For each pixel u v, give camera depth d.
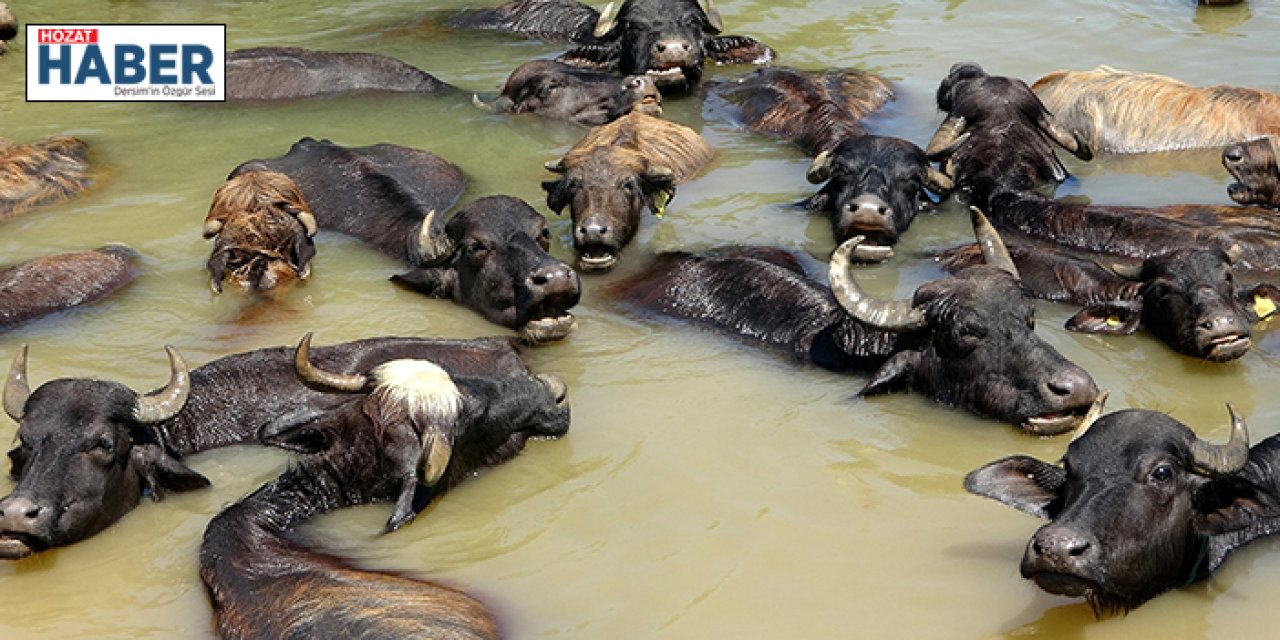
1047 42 36.62
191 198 28.47
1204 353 21.48
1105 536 15.17
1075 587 15.23
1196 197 27.91
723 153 30.92
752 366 22.00
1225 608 16.08
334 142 31.53
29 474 17.30
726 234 26.75
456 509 18.38
